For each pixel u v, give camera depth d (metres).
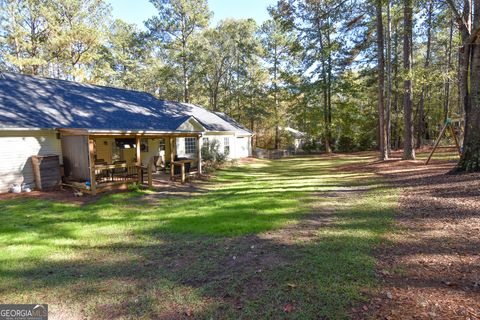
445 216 5.03
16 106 10.62
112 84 31.05
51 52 22.39
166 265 3.87
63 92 13.31
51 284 3.41
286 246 4.29
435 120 29.38
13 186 9.71
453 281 2.95
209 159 16.58
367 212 5.86
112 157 13.45
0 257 4.25
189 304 2.86
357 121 29.45
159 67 32.81
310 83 28.23
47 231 5.54
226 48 30.94
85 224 6.02
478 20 7.28
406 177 9.23
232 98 33.75
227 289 3.11
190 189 10.59
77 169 10.25
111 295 3.11
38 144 10.28
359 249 3.98
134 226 5.80
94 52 24.30
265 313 2.64
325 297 2.83
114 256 4.27
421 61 25.08
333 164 17.80
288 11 14.71
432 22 13.55
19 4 21.03
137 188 10.20
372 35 21.22
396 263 3.47
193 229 5.41
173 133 12.12
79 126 10.98
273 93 32.91
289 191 8.89
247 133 24.28
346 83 27.28
